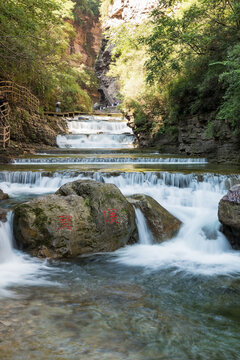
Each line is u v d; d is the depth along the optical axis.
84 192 6.48
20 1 17.09
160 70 17.50
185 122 17.45
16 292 4.13
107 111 47.41
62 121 27.80
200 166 12.37
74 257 5.74
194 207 8.20
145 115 22.56
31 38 19.09
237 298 4.14
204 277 4.90
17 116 21.16
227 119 13.09
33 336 3.01
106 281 4.66
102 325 3.29
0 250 5.45
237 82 10.93
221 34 14.09
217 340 3.09
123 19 44.34
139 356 2.76
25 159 13.97
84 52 64.06
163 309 3.75
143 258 5.77
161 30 15.52
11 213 5.98
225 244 6.36
